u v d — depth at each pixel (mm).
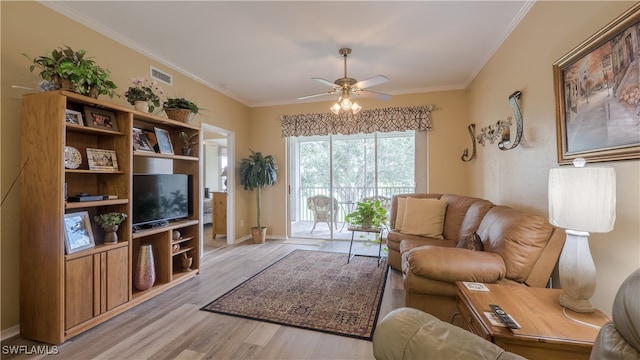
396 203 3924
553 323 1177
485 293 1458
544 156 2111
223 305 2490
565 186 1254
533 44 2271
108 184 2490
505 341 1113
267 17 2510
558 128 1882
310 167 5707
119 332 2059
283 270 3439
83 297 2031
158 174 2883
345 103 3064
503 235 1888
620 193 1427
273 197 5320
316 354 1821
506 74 2824
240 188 5117
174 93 3584
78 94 2014
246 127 5324
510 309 1294
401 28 2699
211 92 4328
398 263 3314
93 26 2576
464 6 2354
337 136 5453
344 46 3072
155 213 2811
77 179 2369
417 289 1861
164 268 2881
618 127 1407
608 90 1465
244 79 4082
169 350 1854
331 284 2979
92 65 2213
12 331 2004
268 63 3520
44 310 1907
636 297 762
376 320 2232
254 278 3160
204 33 2781
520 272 1748
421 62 3516
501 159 2982
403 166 4984
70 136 2287
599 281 1582
